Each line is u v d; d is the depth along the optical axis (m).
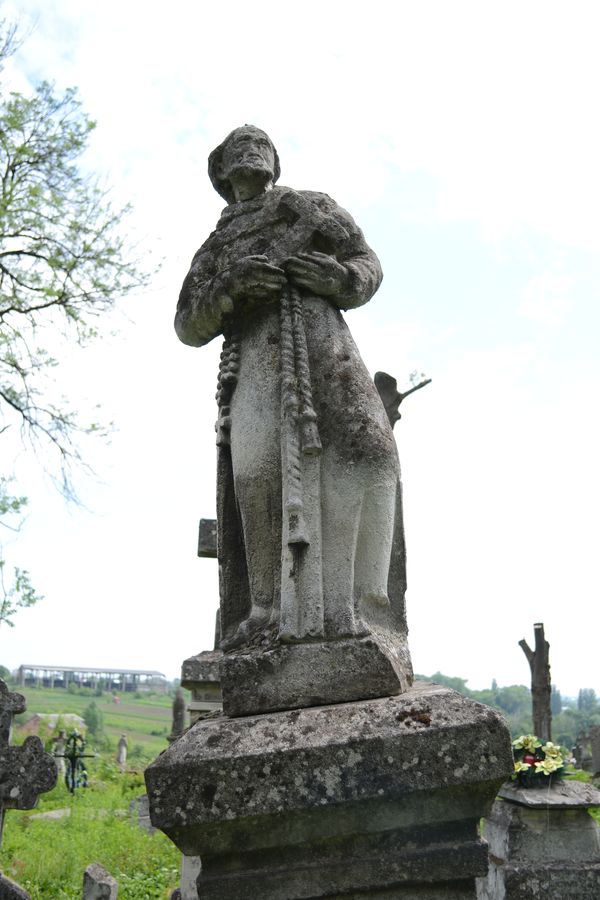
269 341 3.05
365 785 2.27
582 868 4.55
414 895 2.29
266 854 2.35
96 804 13.02
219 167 3.56
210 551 7.45
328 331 3.05
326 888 2.29
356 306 3.21
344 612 2.64
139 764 21.36
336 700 2.53
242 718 2.52
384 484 2.82
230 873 2.34
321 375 2.95
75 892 6.94
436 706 2.38
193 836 2.32
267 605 2.85
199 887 2.31
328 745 2.31
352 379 2.94
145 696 69.69
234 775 2.31
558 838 4.68
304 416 2.80
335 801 2.27
